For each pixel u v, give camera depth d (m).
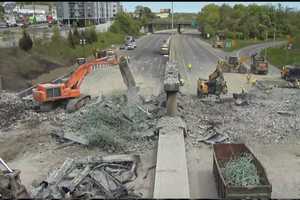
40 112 32.44
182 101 34.44
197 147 23.91
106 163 20.44
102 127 25.84
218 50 90.19
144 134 25.36
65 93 32.78
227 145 19.95
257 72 53.12
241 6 159.62
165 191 16.84
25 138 26.36
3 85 40.53
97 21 180.25
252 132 26.64
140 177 19.78
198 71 54.16
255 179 16.53
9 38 61.84
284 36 130.62
